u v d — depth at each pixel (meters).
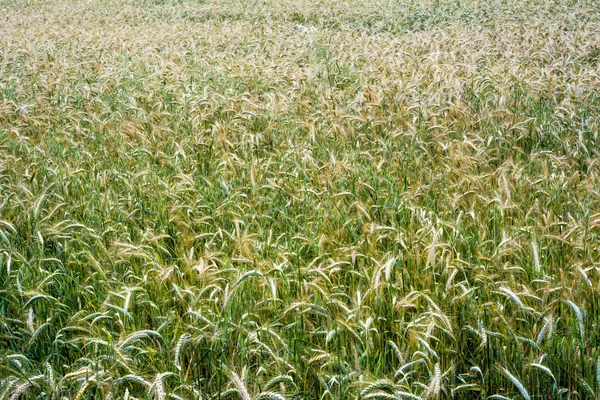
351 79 9.22
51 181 5.27
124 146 6.41
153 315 3.25
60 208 4.71
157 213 4.50
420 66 9.35
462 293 3.26
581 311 2.94
